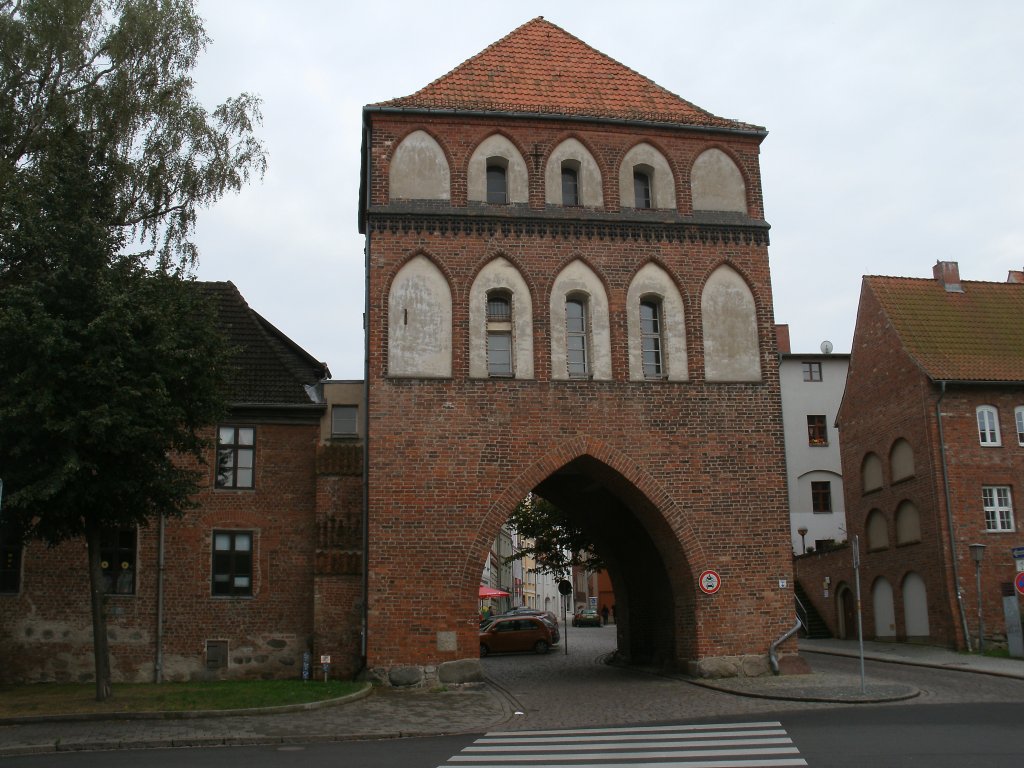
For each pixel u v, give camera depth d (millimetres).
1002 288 40312
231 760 13219
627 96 26703
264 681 22859
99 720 17156
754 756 12828
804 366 54312
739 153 26000
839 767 11688
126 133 24547
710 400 24266
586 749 14000
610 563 30562
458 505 22719
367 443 22859
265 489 24938
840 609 42969
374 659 21828
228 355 20094
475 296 23922
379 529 22406
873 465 39500
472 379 23375
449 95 25422
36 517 21453
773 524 23891
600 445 23562
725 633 23156
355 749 14445
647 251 24844
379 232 23875
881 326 38625
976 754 12406
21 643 23156
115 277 18656
